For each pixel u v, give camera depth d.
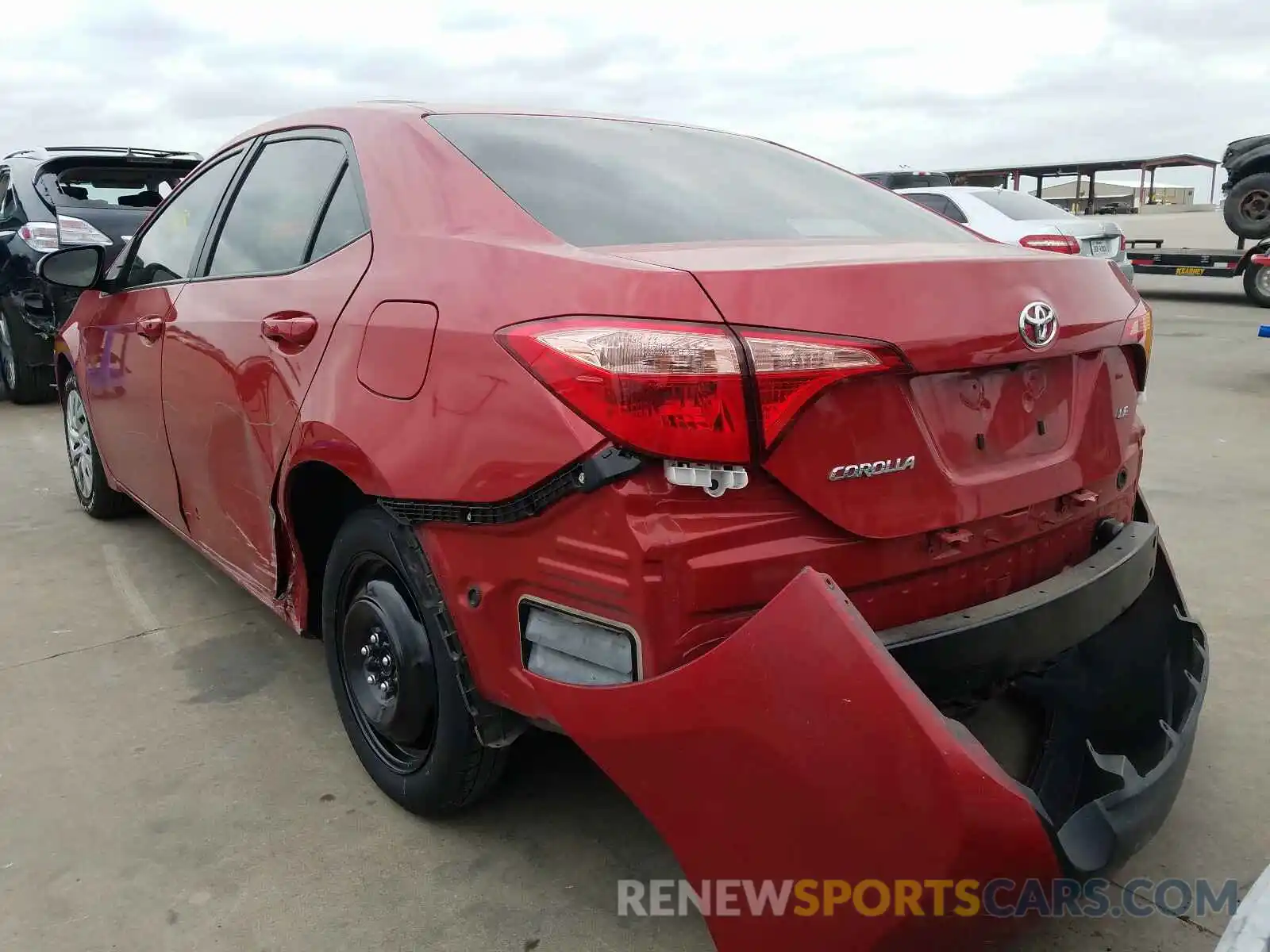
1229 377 8.65
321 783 2.69
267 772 2.75
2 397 8.38
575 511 1.77
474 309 1.99
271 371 2.64
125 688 3.24
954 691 1.87
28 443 6.72
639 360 1.66
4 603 3.94
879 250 2.06
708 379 1.64
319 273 2.55
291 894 2.25
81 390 4.47
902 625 1.87
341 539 2.50
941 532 1.90
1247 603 3.79
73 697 3.17
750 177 2.70
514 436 1.85
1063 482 2.14
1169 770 1.99
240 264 3.06
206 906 2.22
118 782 2.70
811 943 1.61
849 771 1.52
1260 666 3.29
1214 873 2.32
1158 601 2.48
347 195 2.60
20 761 2.80
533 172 2.34
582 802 2.59
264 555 2.92
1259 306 14.00
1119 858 1.81
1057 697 2.52
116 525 4.93
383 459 2.16
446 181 2.31
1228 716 2.99
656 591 1.67
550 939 2.12
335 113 2.84
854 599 1.81
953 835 1.48
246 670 3.37
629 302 1.73
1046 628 1.98
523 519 1.85
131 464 4.06
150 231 3.83
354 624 2.52
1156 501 5.14
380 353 2.20
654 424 1.65
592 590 1.76
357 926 2.16
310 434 2.43
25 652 3.50
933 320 1.83
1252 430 6.70
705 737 1.64
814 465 1.73
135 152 7.96
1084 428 2.21
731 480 1.67
